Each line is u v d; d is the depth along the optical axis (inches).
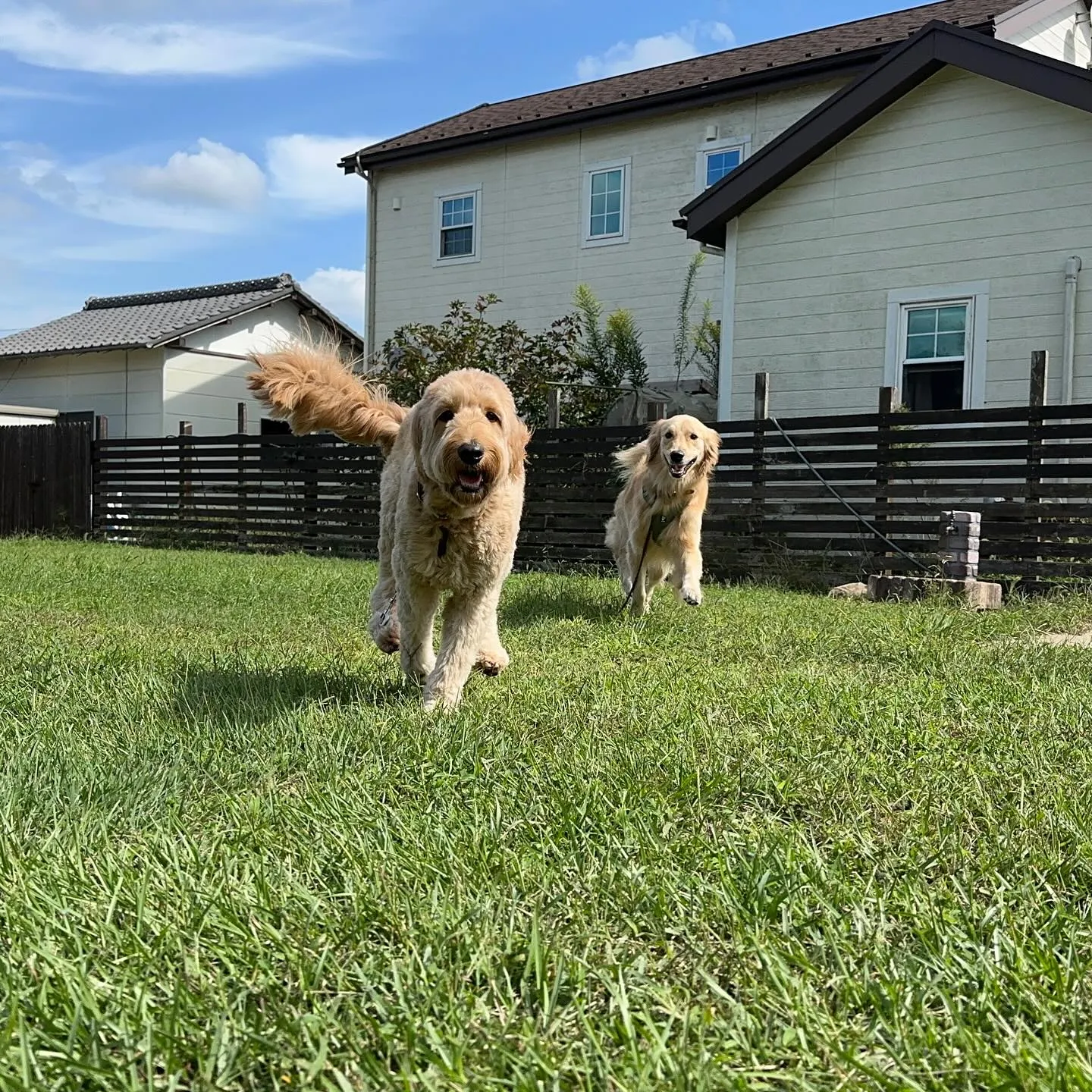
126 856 86.7
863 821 101.7
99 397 786.8
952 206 446.3
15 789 104.4
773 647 213.3
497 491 153.9
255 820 97.4
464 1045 58.4
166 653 193.8
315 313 874.1
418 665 167.0
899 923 77.6
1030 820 100.0
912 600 316.8
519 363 598.5
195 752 123.2
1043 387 335.3
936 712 147.3
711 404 557.6
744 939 72.3
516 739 131.6
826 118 457.7
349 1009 61.9
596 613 278.4
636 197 663.1
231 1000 64.0
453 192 738.2
